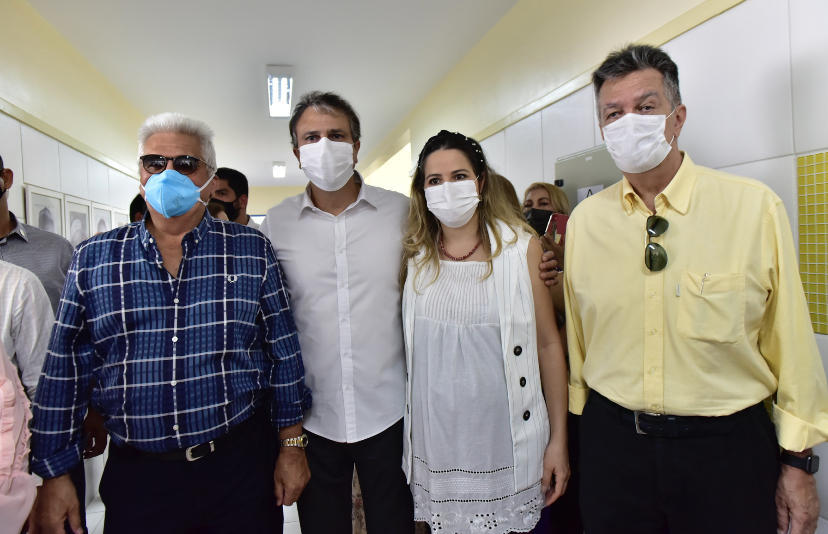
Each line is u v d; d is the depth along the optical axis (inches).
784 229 34.4
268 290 47.5
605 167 68.9
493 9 107.2
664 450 37.0
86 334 42.4
